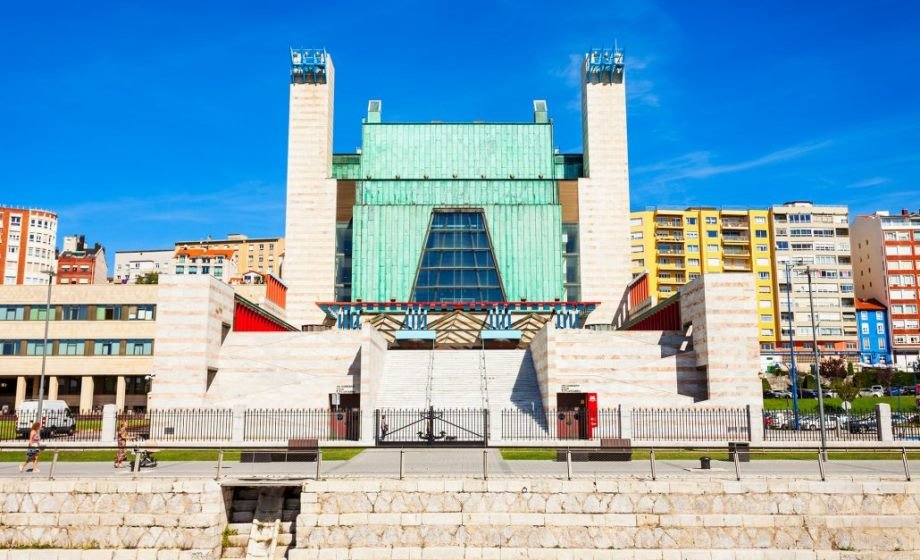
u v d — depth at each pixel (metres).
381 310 77.25
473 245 83.50
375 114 91.81
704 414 48.28
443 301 80.00
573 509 24.09
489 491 24.25
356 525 24.00
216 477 25.38
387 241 83.19
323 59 87.12
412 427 45.84
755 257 129.62
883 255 128.12
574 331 56.47
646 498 24.16
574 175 89.50
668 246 130.62
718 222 131.25
